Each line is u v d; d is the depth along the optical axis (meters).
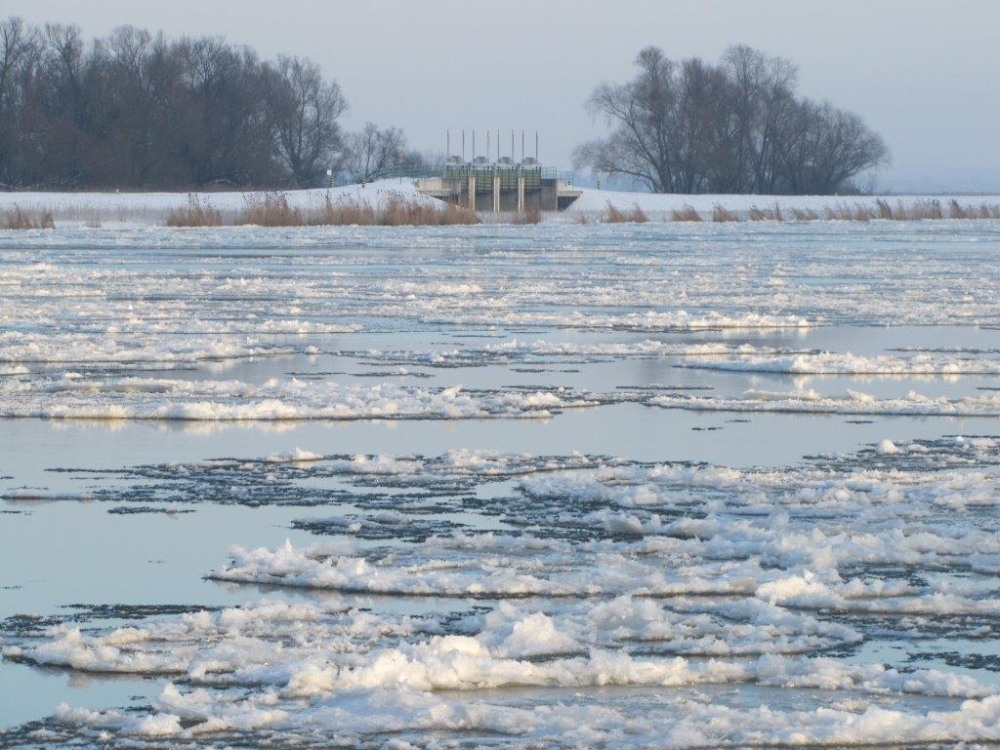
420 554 33.41
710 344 74.50
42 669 26.00
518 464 43.47
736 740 22.70
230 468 42.91
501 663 25.53
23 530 35.59
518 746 22.48
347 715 23.53
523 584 30.58
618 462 43.91
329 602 29.84
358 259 148.38
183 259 145.75
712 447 46.62
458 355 69.75
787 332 82.31
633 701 24.44
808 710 24.06
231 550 33.38
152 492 39.78
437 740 22.72
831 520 36.69
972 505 38.38
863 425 50.88
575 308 96.50
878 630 28.34
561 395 57.12
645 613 28.64
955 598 29.91
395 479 41.44
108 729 23.25
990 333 82.31
